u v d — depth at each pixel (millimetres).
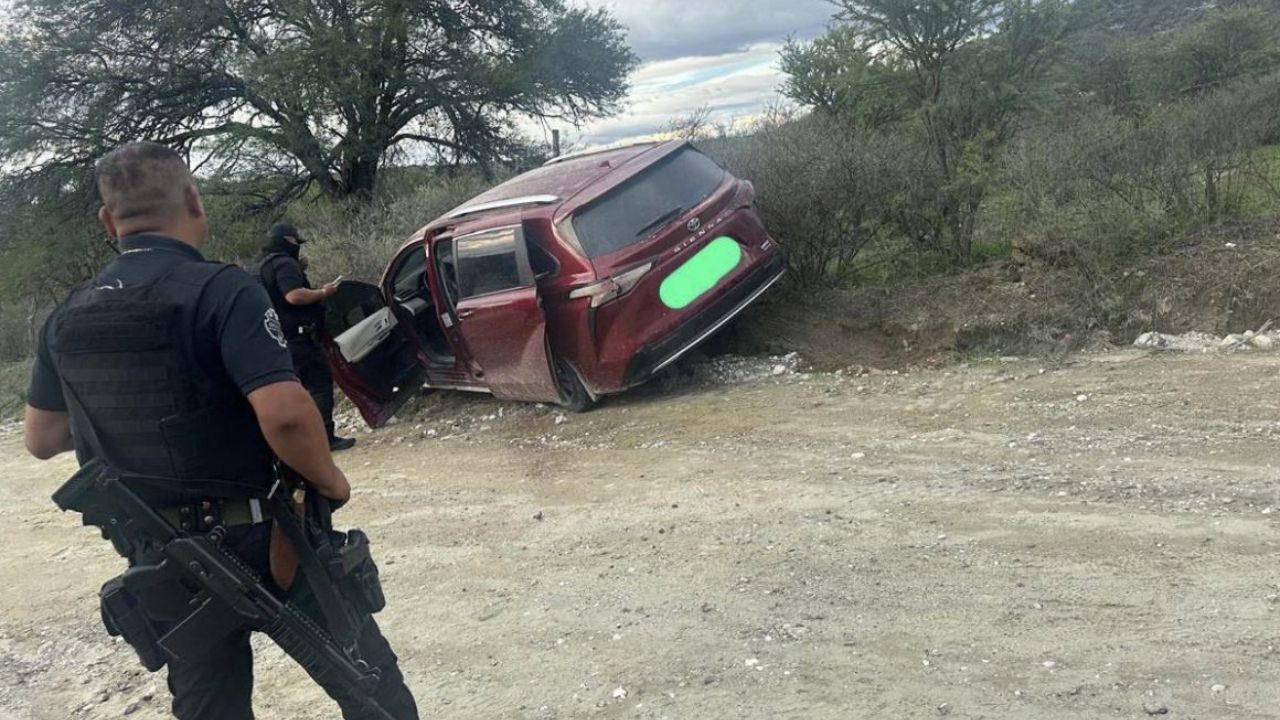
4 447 9875
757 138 8820
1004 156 8031
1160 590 3396
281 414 2131
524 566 4492
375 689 2492
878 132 8680
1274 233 6980
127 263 2242
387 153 22906
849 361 7320
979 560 3811
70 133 22797
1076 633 3223
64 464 8359
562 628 3818
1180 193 7379
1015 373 6336
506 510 5344
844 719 2955
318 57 20641
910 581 3734
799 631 3498
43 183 22969
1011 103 8570
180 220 2316
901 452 5223
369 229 11641
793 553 4137
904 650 3279
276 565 2295
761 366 7504
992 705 2914
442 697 3445
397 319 7906
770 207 8258
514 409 7793
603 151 8062
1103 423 5152
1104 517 4012
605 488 5449
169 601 2260
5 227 22891
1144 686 2900
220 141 21328
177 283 2174
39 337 2383
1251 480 4156
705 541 4422
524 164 23641
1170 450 4637
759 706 3092
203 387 2170
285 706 3525
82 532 6090
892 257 8664
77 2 21984
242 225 22125
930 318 7363
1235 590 3326
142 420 2162
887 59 9141
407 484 6180
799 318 8070
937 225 8469
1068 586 3516
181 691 2412
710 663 3387
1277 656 2947
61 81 22422
